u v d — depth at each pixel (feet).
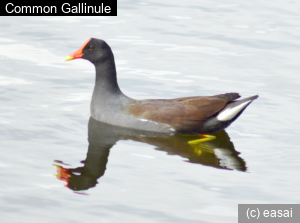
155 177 39.17
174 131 47.24
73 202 35.45
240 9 76.79
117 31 69.51
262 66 61.41
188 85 56.80
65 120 48.80
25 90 54.49
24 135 45.09
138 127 47.73
